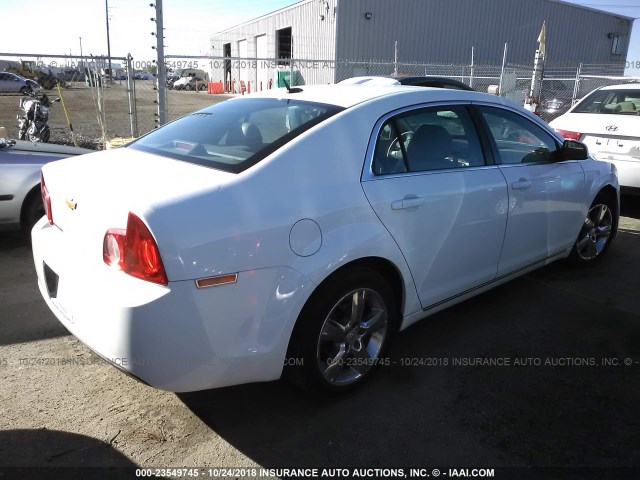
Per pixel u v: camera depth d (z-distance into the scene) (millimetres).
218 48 42062
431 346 3447
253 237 2277
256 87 32406
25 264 4672
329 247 2508
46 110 9352
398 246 2836
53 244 2631
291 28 28766
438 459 2449
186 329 2160
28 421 2629
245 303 2289
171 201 2168
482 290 3635
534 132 3943
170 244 2094
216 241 2186
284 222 2373
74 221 2451
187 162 2650
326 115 2801
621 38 34875
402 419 2721
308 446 2520
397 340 3520
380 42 25172
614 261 5094
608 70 34219
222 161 2574
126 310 2102
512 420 2725
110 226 2203
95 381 2986
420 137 3098
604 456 2477
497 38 28719
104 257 2236
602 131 6398
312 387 2682
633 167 6188
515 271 3854
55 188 2709
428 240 3018
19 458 2377
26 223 4969
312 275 2443
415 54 26328
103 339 2215
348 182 2656
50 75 11133
